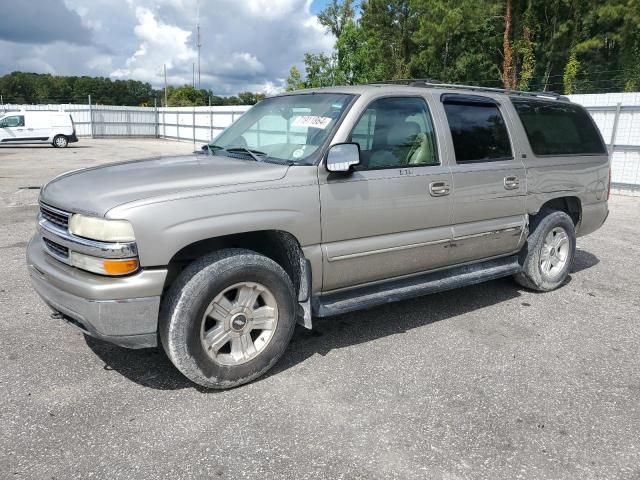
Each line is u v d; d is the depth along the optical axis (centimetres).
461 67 3738
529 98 529
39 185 1314
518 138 498
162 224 307
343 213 376
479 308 509
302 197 356
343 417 319
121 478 262
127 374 364
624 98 1386
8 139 2761
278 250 379
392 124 411
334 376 368
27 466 269
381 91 409
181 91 8344
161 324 325
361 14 4181
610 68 3403
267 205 342
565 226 554
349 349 412
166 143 3597
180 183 330
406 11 4028
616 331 461
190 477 264
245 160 391
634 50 3241
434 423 315
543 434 307
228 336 340
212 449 286
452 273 471
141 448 285
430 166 427
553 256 559
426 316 485
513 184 486
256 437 297
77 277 315
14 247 693
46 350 396
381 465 276
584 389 360
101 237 303
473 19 3500
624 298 548
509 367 389
